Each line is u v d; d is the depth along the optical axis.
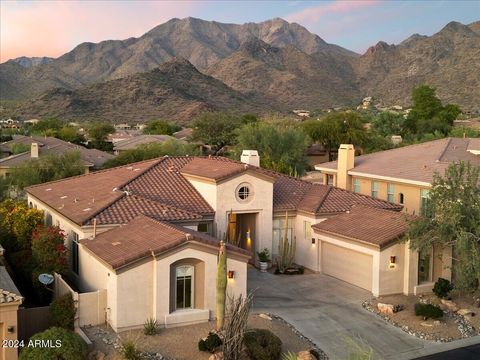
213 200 29.98
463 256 23.56
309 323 23.05
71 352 17.61
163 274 21.64
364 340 21.52
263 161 51.41
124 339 19.97
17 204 34.38
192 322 22.20
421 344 21.36
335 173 45.69
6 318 18.42
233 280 23.08
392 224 27.67
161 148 66.00
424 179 36.19
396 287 26.56
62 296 21.62
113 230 25.67
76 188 34.47
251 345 18.94
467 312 24.09
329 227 29.45
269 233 31.17
